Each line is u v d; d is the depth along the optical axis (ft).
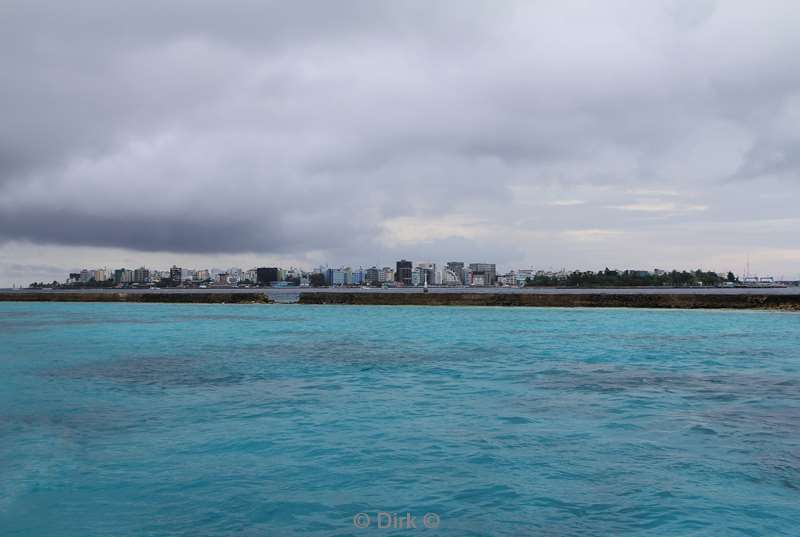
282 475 33.47
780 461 35.40
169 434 43.21
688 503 28.73
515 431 43.21
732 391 59.88
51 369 80.02
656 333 133.90
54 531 26.27
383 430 43.86
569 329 146.82
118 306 318.45
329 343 115.14
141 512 28.30
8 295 371.97
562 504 28.81
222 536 25.53
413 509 28.35
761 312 211.82
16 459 36.86
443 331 143.02
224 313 240.12
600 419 47.01
